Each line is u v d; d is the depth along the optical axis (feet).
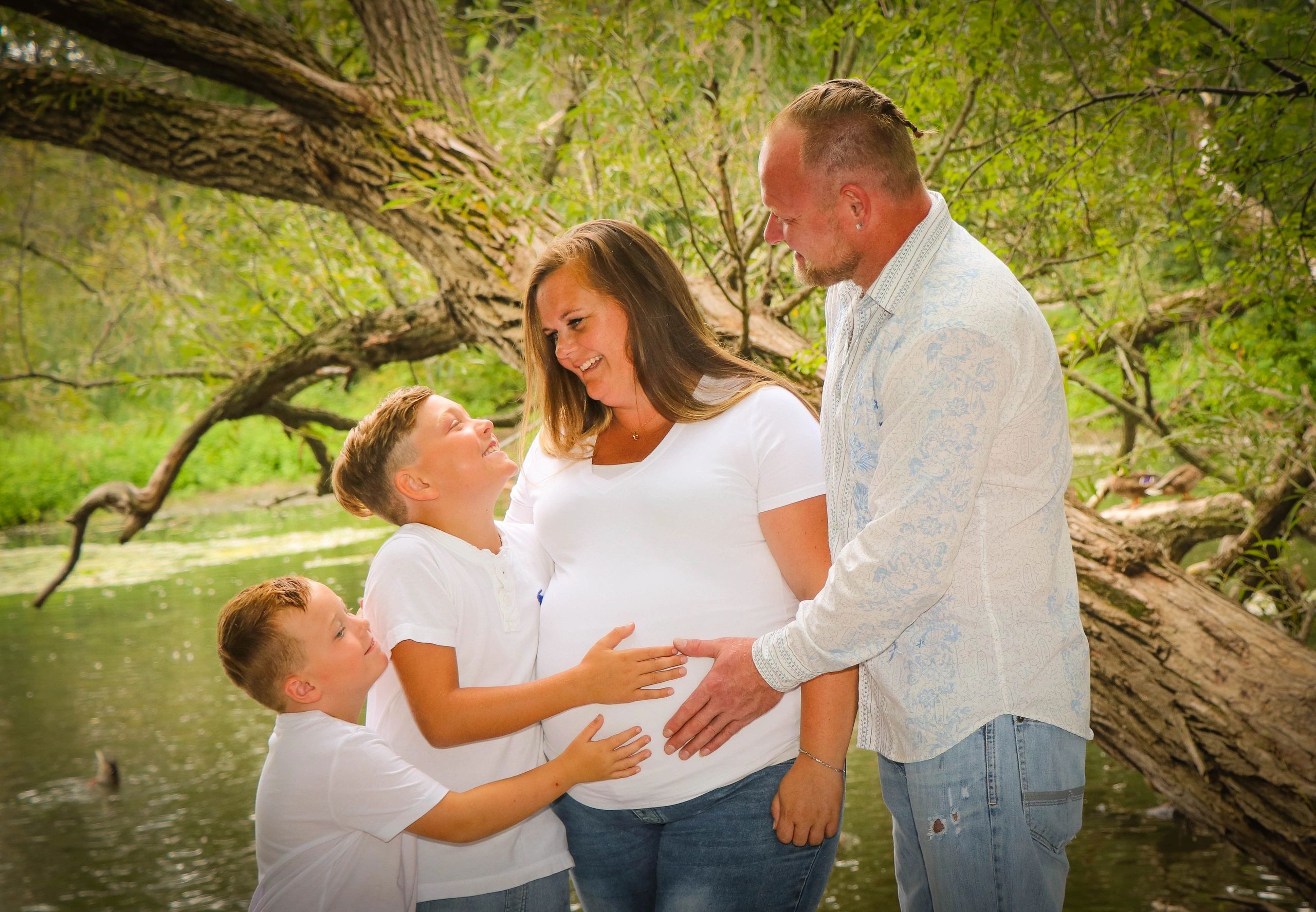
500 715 5.79
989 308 5.35
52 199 22.65
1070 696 5.68
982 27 10.43
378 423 6.32
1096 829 14.01
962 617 5.56
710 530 6.03
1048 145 11.87
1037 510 5.59
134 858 15.84
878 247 5.73
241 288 19.12
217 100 28.07
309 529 41.70
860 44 12.91
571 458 6.65
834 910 12.53
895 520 5.29
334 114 13.64
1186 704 8.86
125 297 20.95
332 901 5.69
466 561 6.21
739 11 11.19
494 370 19.72
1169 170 11.44
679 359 6.33
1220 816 8.76
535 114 16.47
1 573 38.01
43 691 24.26
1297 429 13.01
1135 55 11.10
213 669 25.57
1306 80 10.17
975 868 5.57
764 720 6.01
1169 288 16.58
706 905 5.93
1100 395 15.08
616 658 5.88
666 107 11.57
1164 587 9.46
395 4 14.20
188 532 42.91
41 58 19.04
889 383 5.49
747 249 12.19
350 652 5.95
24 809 17.83
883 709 5.89
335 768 5.72
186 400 20.18
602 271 6.17
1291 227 10.84
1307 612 13.25
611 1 12.59
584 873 6.36
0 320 22.21
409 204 12.88
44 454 47.09
